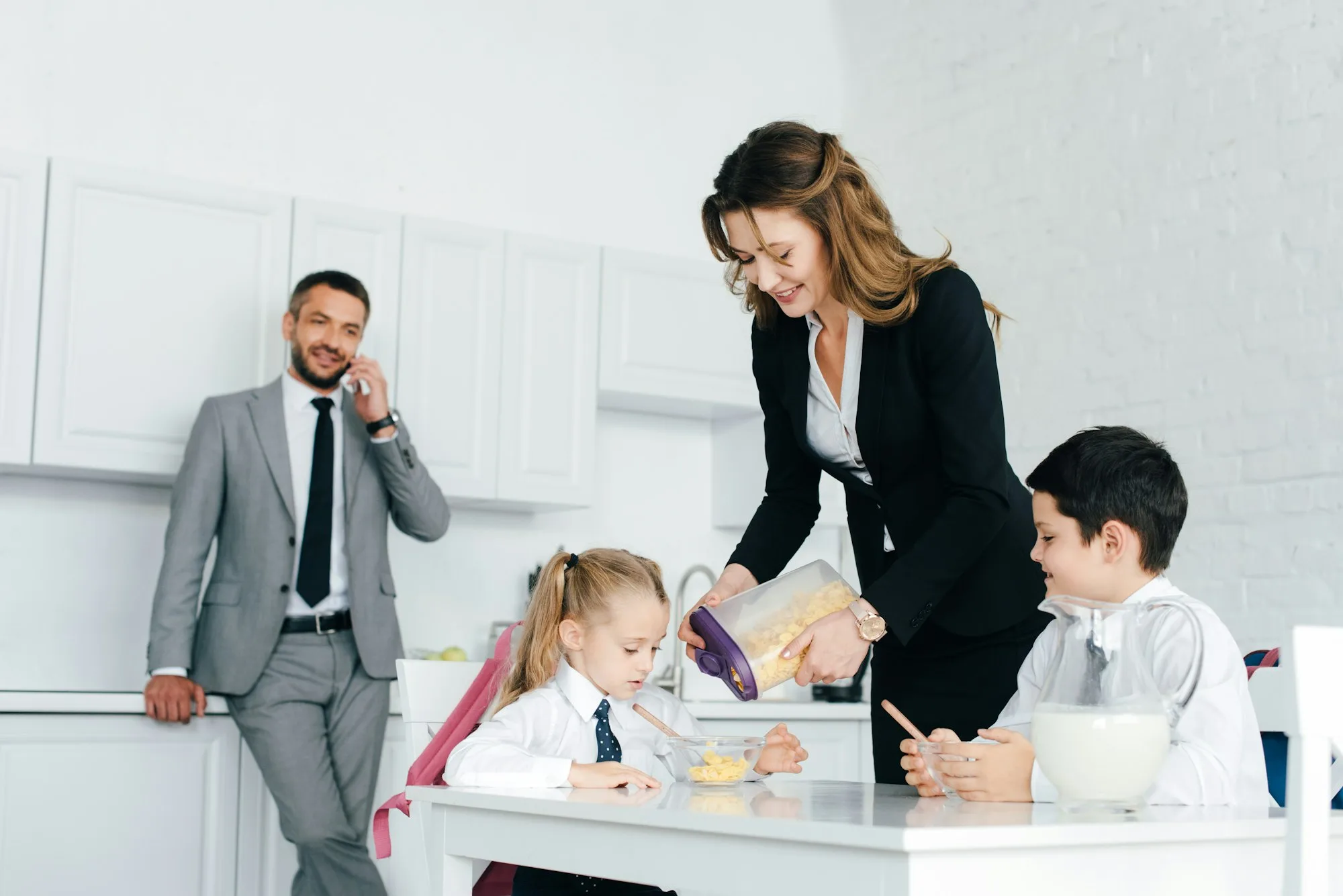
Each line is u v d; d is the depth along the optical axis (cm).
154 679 312
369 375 335
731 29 477
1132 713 122
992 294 431
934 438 189
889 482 195
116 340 338
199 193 350
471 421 384
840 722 405
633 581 203
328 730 329
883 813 120
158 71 372
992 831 100
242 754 325
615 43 453
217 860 319
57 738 302
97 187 338
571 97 442
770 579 211
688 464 459
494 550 417
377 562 339
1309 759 110
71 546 356
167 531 326
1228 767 138
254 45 387
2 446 323
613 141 449
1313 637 111
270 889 325
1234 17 367
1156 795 134
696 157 465
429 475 356
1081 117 408
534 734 197
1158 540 162
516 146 430
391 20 411
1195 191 373
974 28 446
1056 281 410
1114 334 391
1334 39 342
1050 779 128
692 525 457
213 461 325
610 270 413
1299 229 346
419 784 188
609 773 159
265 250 358
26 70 355
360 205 395
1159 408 376
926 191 459
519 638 206
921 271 183
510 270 395
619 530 442
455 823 151
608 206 446
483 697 196
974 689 194
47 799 300
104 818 306
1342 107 339
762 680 171
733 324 436
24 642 348
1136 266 387
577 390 402
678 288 426
